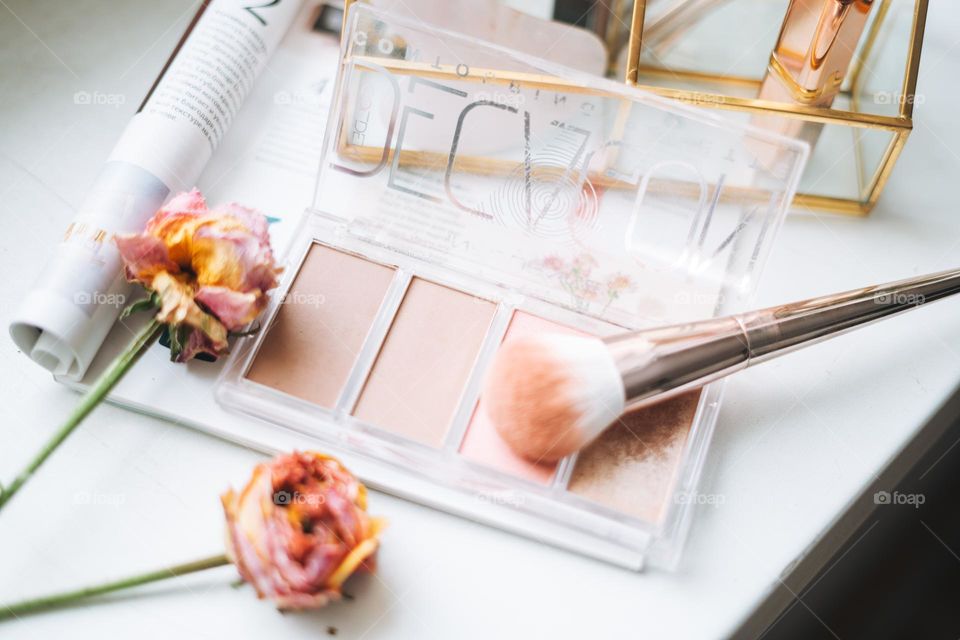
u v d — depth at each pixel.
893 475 0.42
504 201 0.43
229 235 0.38
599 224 0.43
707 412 0.40
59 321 0.39
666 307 0.42
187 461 0.40
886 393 0.42
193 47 0.44
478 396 0.40
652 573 0.40
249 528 0.35
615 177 0.43
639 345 0.39
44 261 0.43
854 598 0.49
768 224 0.42
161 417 0.40
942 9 0.47
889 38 0.42
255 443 0.40
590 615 0.39
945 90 0.47
